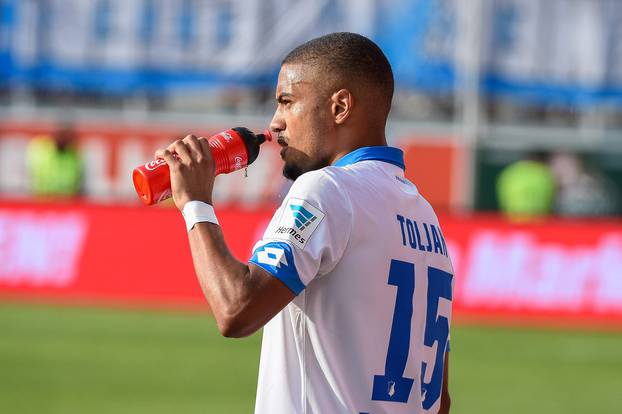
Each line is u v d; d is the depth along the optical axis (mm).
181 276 43281
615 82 55969
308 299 8609
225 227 43062
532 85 55781
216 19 56406
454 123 55812
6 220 44469
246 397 27766
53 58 56906
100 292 43719
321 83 9039
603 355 35688
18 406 26219
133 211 43719
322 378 8594
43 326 37938
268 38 56156
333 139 9125
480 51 54938
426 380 9312
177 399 27266
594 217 56438
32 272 44156
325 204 8477
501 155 56094
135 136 56812
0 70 57000
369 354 8664
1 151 56781
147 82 56938
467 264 42219
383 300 8750
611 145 56281
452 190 55750
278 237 8328
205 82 56688
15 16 56656
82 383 29016
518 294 41938
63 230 44094
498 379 30969
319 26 55688
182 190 8734
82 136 56875
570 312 41656
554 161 56438
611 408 27719
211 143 9164
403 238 8977
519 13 55344
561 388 30062
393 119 55750
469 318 42000
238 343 35750
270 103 56594
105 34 56844
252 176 55125
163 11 56594
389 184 9062
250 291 8148
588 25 55531
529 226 42125
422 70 54875
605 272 41625
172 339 36125
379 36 55094
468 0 54469
